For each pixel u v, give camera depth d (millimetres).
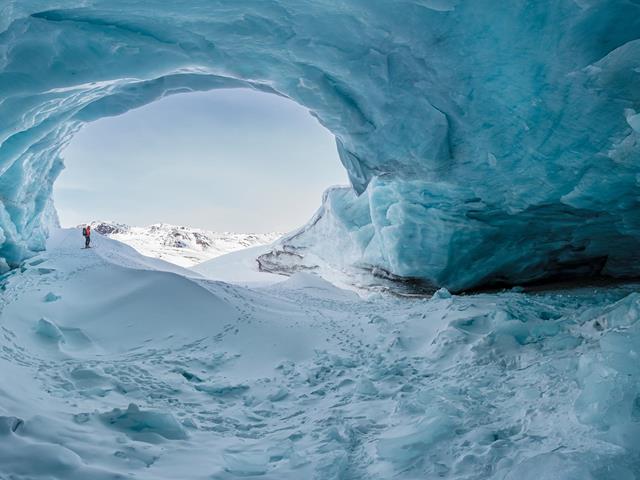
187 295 11117
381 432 4445
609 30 6484
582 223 13336
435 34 7668
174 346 8867
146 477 3479
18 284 12422
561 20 6727
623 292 12000
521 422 3973
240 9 6902
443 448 3723
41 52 6738
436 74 8570
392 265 19141
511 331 6773
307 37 7805
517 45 7508
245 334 9383
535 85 8172
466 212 15078
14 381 5336
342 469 3666
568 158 9500
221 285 13219
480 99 8961
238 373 7516
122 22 6895
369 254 22188
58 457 3428
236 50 8086
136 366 7113
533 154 9852
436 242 17016
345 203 24016
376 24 7465
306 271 25500
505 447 3520
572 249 15328
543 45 7262
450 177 11594
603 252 14969
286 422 5172
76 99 9805
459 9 7105
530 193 11570
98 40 6992
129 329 9734
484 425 4047
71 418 4480
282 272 26406
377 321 9906
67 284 13000
